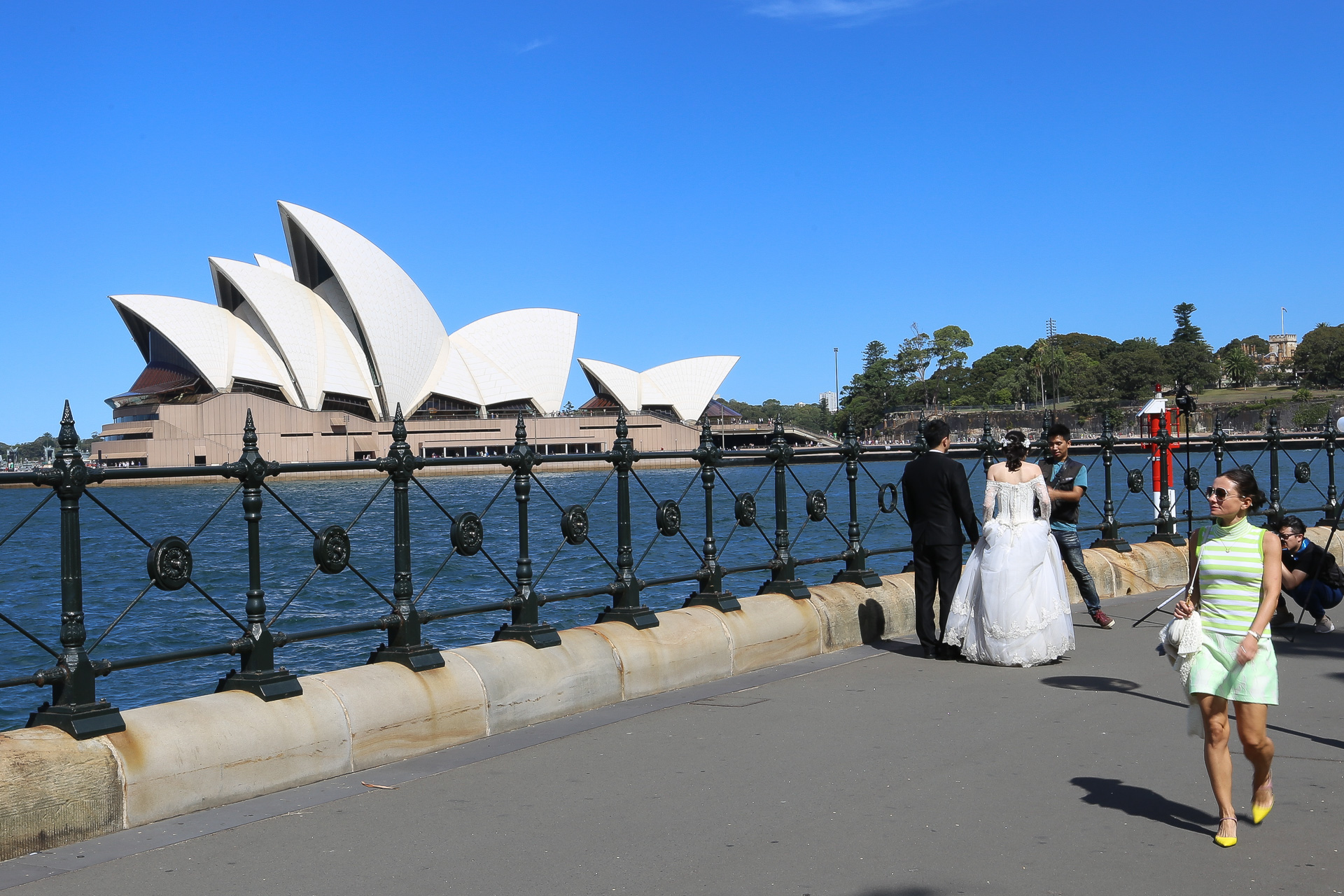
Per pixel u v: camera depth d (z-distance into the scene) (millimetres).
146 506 56500
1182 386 14281
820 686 7023
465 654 5969
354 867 3930
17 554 31641
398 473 5816
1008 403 163500
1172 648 4207
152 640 16219
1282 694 6508
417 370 101562
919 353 184000
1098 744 5422
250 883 3773
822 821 4324
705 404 122562
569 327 111375
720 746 5547
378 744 5289
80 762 4234
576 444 108062
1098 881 3658
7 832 3996
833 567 22922
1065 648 7672
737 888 3662
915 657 8109
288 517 48406
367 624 5602
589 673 6426
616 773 5082
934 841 4062
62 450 4516
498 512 51375
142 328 104000
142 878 3830
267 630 5180
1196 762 5066
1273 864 3787
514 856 4008
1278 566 4062
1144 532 26484
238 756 4734
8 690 12844
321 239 94688
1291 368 175500
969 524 7922
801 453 8641
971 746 5422
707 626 7355
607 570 22422
